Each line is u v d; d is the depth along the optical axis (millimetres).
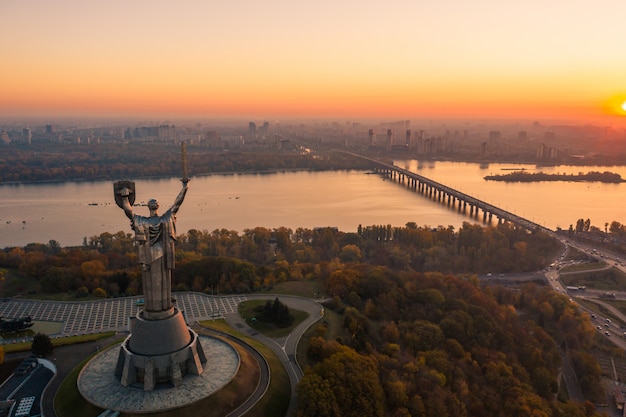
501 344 177125
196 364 122062
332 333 162750
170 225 116125
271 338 158750
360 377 130125
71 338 152750
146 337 117750
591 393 174625
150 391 115750
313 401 120250
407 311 184875
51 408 116500
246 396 120188
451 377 149125
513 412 143625
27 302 187625
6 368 136625
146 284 118188
